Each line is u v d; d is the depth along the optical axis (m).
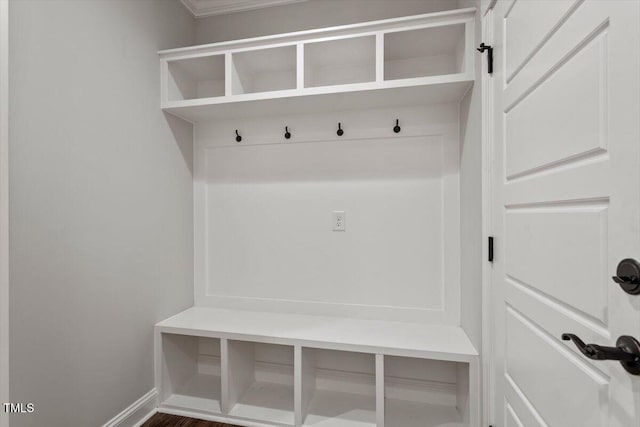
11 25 1.09
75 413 1.31
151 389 1.75
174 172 1.97
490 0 1.25
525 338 1.01
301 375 1.62
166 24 1.89
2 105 1.02
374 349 1.53
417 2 1.84
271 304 2.06
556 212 0.83
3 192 1.03
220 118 2.08
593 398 0.70
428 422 1.64
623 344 0.59
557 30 0.81
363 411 1.74
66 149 1.28
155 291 1.80
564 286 0.79
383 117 1.89
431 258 1.84
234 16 2.11
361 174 1.94
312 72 1.88
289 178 2.04
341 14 1.94
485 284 1.32
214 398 1.85
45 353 1.20
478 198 1.39
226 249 2.13
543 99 0.88
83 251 1.35
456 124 1.78
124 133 1.58
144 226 1.72
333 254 1.98
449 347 1.50
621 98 0.60
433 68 1.82
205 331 1.73
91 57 1.40
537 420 0.93
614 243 0.63
